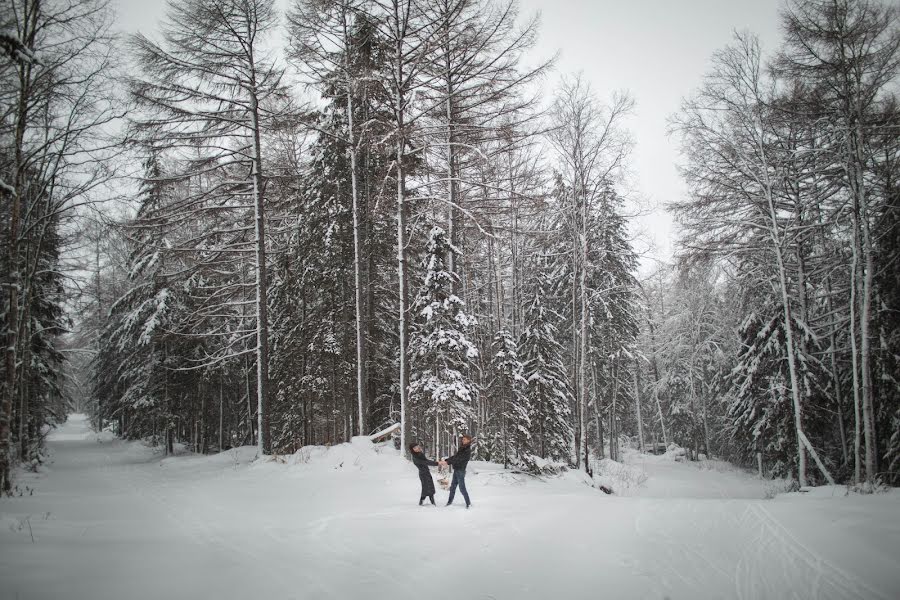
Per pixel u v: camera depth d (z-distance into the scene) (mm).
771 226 19578
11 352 11344
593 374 26703
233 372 28922
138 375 27953
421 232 19906
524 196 15883
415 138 15883
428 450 22703
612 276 24016
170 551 6422
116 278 33625
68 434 53000
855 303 18328
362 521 8594
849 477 19281
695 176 19266
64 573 5316
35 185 14328
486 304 26547
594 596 5332
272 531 7801
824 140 17891
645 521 8984
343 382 22031
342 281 20875
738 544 7559
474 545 7070
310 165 21797
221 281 26641
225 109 19734
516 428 19812
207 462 20641
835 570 6336
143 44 17172
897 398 17484
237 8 18859
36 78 11703
